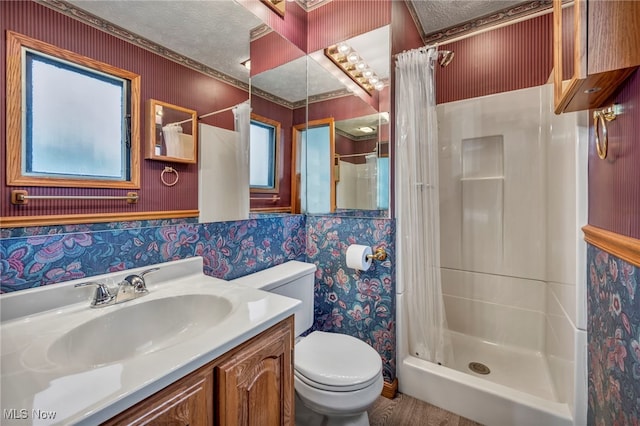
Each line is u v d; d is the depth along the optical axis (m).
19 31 0.74
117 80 0.94
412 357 1.65
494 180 1.93
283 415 0.86
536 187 1.80
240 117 1.40
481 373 1.69
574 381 1.18
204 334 0.69
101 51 0.90
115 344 0.82
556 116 1.56
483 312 1.99
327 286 1.79
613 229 0.87
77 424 0.43
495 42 1.97
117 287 0.90
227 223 1.34
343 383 1.10
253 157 1.48
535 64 1.85
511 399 1.32
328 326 1.79
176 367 0.56
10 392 0.48
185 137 1.15
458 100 2.09
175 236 1.13
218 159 1.29
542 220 1.79
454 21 2.05
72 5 0.84
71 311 0.81
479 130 1.96
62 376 0.53
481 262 1.99
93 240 0.89
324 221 1.79
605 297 0.94
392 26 1.55
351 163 1.68
